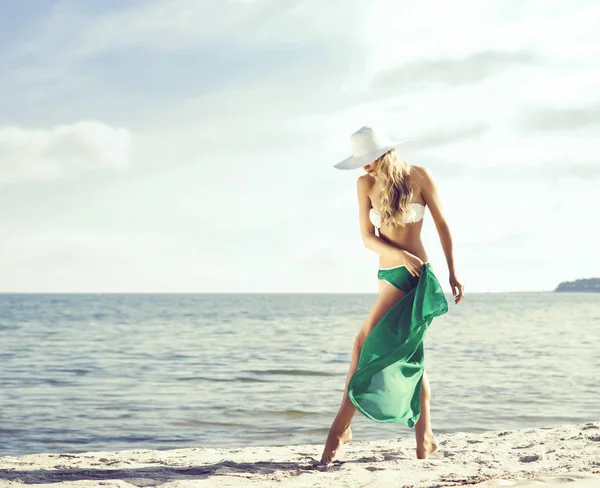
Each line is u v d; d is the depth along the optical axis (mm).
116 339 30031
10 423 9516
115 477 4238
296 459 5055
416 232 4613
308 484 3867
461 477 3961
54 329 39688
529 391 12320
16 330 38469
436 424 9070
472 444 5715
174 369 16953
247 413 10328
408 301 4480
